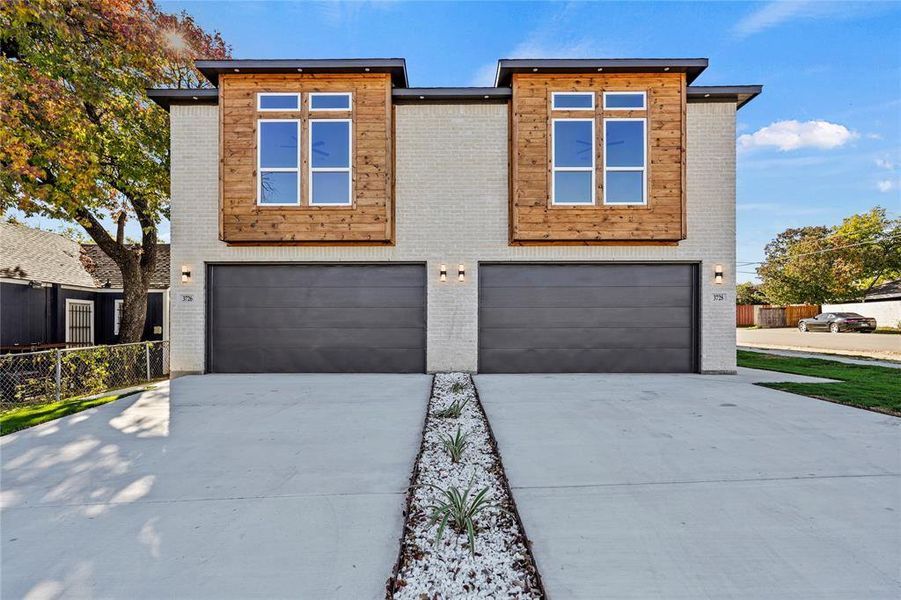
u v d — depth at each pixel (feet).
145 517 9.52
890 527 8.89
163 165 36.47
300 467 12.35
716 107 27.40
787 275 93.35
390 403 19.93
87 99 31.19
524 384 24.18
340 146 26.50
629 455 13.08
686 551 8.12
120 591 7.14
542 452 13.34
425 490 10.62
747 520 9.21
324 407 19.24
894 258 83.05
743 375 27.12
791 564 7.72
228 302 27.91
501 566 7.67
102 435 15.34
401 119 27.76
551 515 9.46
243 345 27.86
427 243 27.68
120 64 33.50
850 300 88.43
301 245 27.50
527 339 27.86
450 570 7.56
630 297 27.86
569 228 26.27
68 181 30.32
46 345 38.86
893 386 23.34
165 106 28.14
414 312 27.96
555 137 26.50
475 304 27.61
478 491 10.60
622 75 26.23
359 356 27.89
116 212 41.47
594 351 27.81
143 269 39.29
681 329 27.76
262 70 26.02
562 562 7.80
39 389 25.81
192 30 39.09
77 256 48.88
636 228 26.14
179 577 7.48
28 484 11.24
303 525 9.16
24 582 7.36
